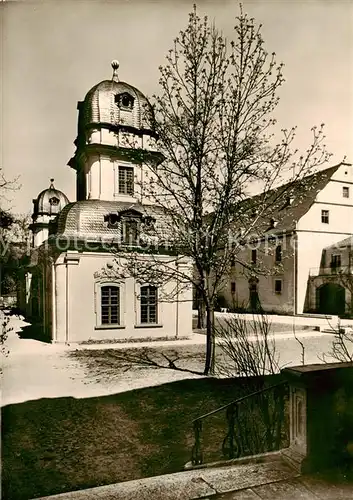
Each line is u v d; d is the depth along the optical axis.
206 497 3.31
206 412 7.33
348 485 3.46
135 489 3.43
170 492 3.38
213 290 10.83
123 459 5.37
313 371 3.78
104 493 3.39
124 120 19.22
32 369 11.27
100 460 5.33
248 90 10.22
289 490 3.38
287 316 25.81
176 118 10.54
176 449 5.72
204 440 6.01
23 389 9.03
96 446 5.84
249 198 10.67
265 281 28.33
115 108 19.16
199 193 10.51
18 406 7.72
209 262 10.49
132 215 17.20
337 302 25.64
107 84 19.36
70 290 16.27
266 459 3.96
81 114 19.91
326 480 3.54
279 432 4.33
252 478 3.58
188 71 10.23
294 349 13.94
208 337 10.65
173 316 17.83
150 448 5.77
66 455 5.55
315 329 19.14
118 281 16.94
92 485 4.62
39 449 5.74
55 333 16.06
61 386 9.38
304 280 25.86
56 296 16.23
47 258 17.58
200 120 10.41
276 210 10.82
